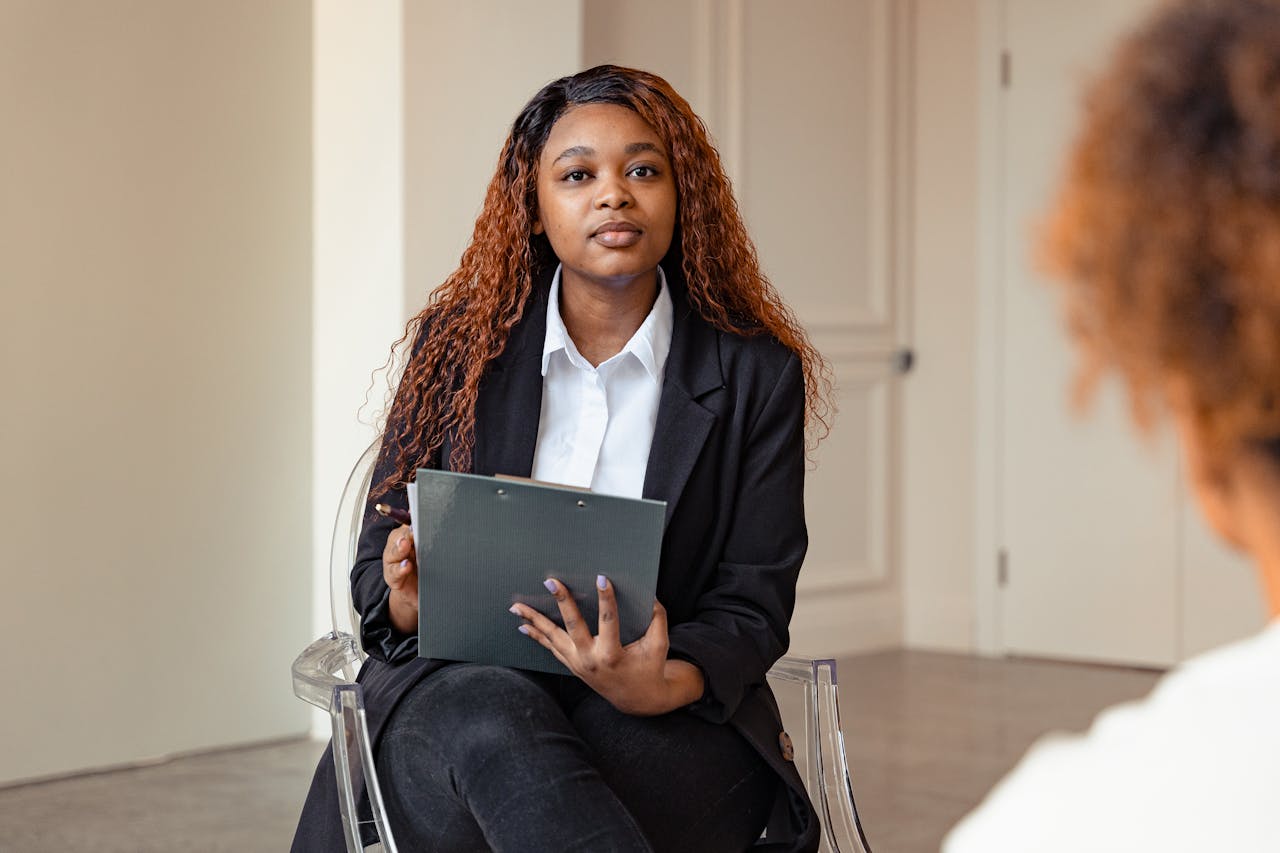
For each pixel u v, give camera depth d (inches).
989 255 212.8
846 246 213.3
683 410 71.3
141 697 151.0
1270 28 17.7
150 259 148.7
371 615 69.0
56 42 141.2
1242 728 18.7
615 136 71.8
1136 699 183.9
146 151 147.8
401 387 74.9
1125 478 202.4
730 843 66.2
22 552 141.9
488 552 62.6
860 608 217.0
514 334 73.5
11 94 138.8
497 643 65.1
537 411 72.0
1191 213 17.7
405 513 68.2
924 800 140.7
